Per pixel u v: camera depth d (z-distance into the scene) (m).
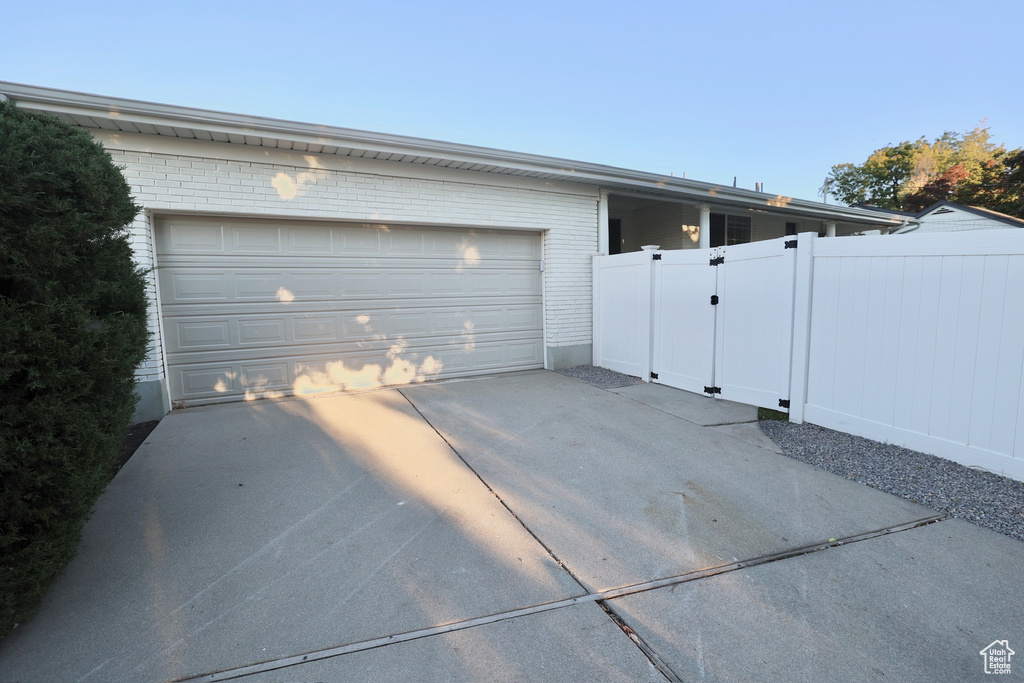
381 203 6.64
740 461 4.18
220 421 5.40
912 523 3.12
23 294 2.14
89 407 2.46
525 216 7.75
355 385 6.92
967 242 3.73
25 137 2.12
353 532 3.04
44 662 1.99
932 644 2.08
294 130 5.55
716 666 1.96
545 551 2.82
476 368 7.79
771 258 5.36
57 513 2.21
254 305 6.28
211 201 5.72
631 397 6.37
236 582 2.53
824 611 2.30
